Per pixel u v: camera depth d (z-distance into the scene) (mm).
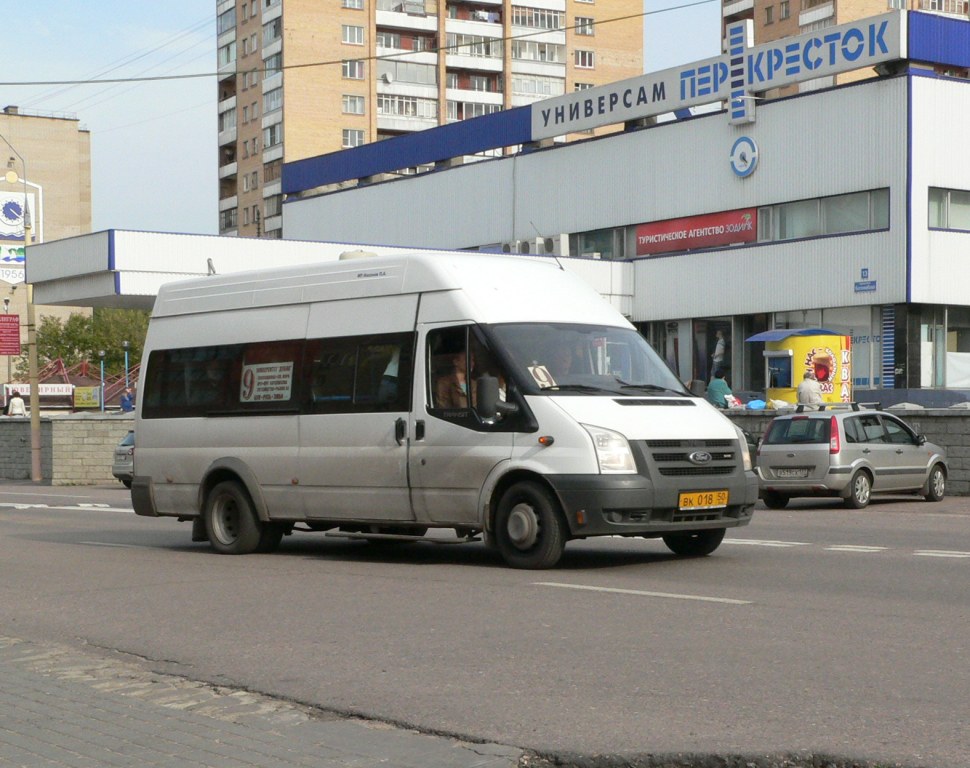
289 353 14102
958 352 42469
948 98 41750
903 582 10836
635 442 11766
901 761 5328
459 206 58812
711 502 12141
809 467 21922
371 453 13141
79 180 127750
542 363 12312
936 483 23469
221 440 14688
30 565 13844
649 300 50312
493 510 12352
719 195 47469
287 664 7863
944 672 7031
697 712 6277
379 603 10156
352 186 67500
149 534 18031
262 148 108188
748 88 45969
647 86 50031
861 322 42906
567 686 6953
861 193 42656
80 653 8539
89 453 36000
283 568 12930
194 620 9688
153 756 5832
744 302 46531
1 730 6395
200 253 48188
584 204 52969
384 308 13281
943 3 99062
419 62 107938
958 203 42125
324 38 105000
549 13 111688
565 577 11453
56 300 49969
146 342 15820
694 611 9312
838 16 95250
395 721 6352
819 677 6969
